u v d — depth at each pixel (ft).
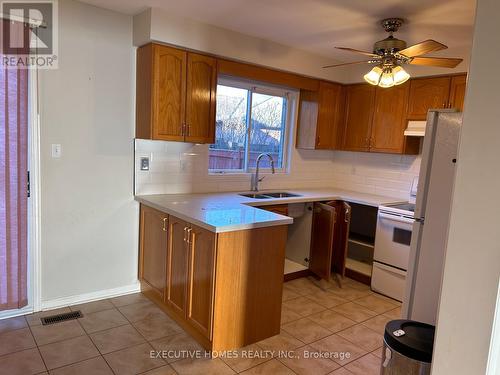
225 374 7.43
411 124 12.71
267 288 8.73
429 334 5.96
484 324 2.89
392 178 14.02
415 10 8.35
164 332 8.87
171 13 9.45
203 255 8.08
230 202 10.55
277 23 9.89
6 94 8.26
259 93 13.53
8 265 8.80
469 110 2.92
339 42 11.42
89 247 10.10
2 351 7.77
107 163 10.11
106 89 9.85
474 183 2.90
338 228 13.41
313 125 14.10
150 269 10.35
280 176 14.40
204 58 10.47
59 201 9.46
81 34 9.29
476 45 2.86
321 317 10.18
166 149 11.18
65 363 7.49
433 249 7.92
